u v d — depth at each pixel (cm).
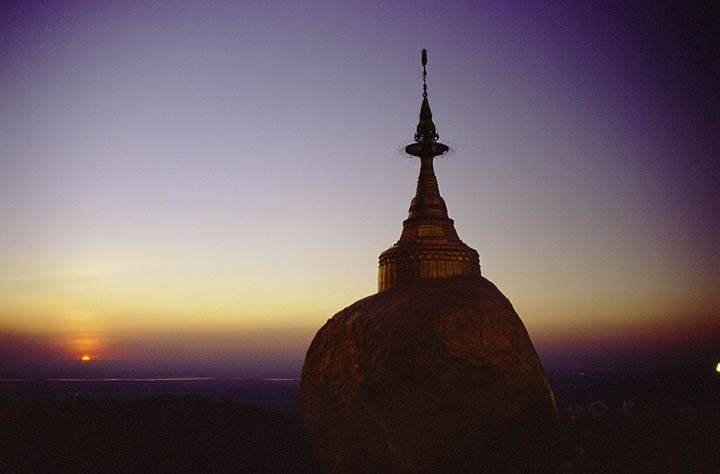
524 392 1429
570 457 1588
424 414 1400
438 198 1908
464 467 1392
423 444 1395
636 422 1948
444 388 1393
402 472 1402
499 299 1539
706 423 1970
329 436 1543
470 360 1400
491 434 1398
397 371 1429
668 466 1528
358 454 1475
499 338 1441
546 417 1456
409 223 1872
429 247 1752
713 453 1639
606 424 1969
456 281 1611
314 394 1614
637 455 1631
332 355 1602
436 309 1455
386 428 1427
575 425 1994
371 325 1530
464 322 1427
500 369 1412
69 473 1886
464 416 1392
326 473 1543
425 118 1967
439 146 1961
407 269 1747
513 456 1416
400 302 1534
